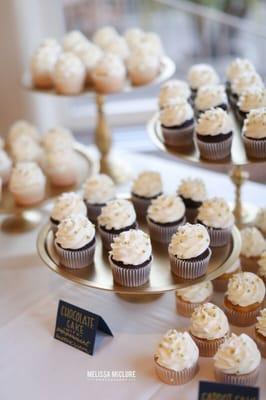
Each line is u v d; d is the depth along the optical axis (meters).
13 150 1.79
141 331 1.30
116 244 1.24
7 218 1.75
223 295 1.38
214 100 1.47
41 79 1.77
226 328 1.21
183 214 1.38
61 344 1.28
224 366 1.11
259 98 1.41
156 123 1.57
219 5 2.29
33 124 2.19
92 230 1.31
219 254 1.32
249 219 1.60
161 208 1.36
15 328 1.34
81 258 1.29
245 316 1.26
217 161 1.36
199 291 1.30
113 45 1.84
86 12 2.31
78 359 1.24
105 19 2.35
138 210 1.50
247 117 1.36
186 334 1.17
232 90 1.54
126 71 1.79
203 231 1.25
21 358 1.25
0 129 2.20
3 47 2.06
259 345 1.20
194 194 1.44
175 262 1.24
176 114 1.40
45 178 1.69
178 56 2.38
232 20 2.29
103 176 1.51
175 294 1.34
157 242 1.39
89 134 2.38
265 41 2.28
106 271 1.30
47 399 1.16
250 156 1.35
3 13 2.00
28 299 1.42
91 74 1.76
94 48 1.82
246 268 1.42
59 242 1.29
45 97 2.18
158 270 1.29
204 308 1.21
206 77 1.64
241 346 1.12
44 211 1.78
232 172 1.60
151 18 2.35
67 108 2.36
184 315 1.33
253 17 2.28
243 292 1.25
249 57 2.33
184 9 2.31
